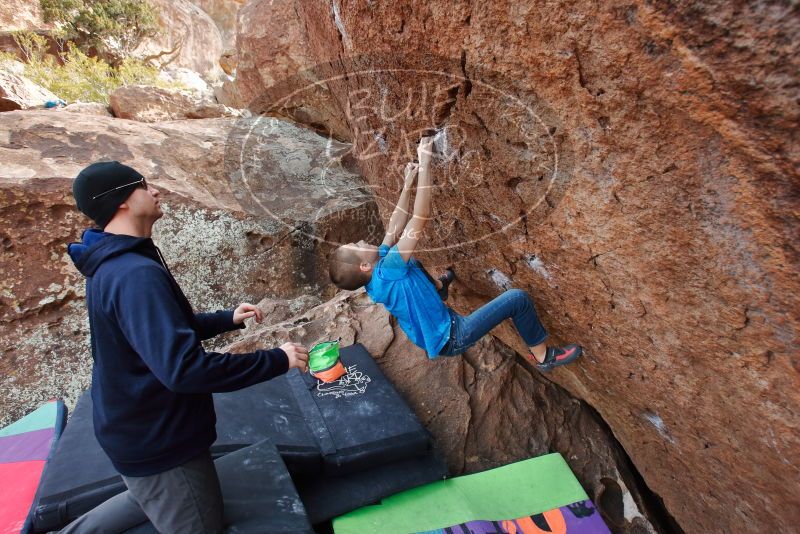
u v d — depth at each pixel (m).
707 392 1.60
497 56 1.31
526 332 2.07
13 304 2.86
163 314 1.14
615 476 2.37
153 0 12.80
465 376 2.67
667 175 1.19
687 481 2.18
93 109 5.46
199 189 3.58
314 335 2.98
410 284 1.91
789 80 0.85
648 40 1.00
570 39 1.14
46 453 2.22
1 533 1.81
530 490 2.19
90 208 1.24
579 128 1.31
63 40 10.12
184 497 1.39
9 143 3.22
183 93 5.82
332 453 2.01
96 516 1.60
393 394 2.37
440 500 2.04
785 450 1.45
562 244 1.68
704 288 1.32
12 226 2.83
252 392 2.31
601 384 2.25
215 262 3.48
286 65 4.38
